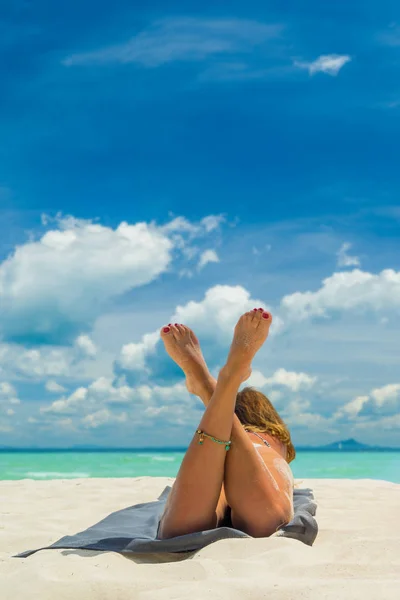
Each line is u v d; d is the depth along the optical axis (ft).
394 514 10.86
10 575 6.21
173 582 5.85
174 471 41.45
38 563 6.57
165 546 7.32
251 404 10.00
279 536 7.58
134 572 6.43
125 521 9.70
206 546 7.21
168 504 7.85
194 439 7.63
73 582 5.83
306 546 7.23
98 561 6.82
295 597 5.33
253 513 7.82
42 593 5.60
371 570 6.40
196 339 8.70
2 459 70.74
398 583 5.69
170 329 8.65
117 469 43.83
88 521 10.14
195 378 8.41
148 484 16.44
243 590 5.53
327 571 6.32
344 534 8.48
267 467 8.39
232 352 7.65
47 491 14.71
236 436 7.73
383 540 7.90
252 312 7.73
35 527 9.58
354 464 58.65
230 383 7.57
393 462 64.80
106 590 5.65
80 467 47.01
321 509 11.54
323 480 19.13
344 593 5.39
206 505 7.62
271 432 9.75
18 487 15.85
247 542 7.20
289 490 8.44
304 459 80.33
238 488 7.79
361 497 13.73
